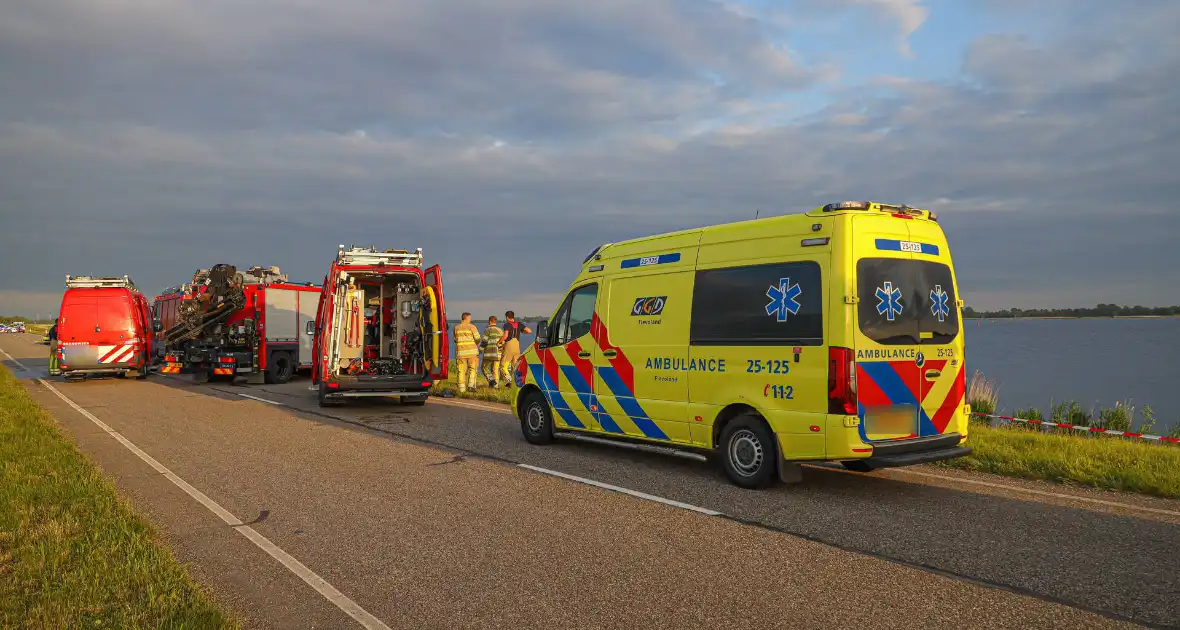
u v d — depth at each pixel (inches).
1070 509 248.5
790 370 270.4
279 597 174.6
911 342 273.0
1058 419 519.5
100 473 305.4
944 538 215.9
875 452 257.9
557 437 395.9
